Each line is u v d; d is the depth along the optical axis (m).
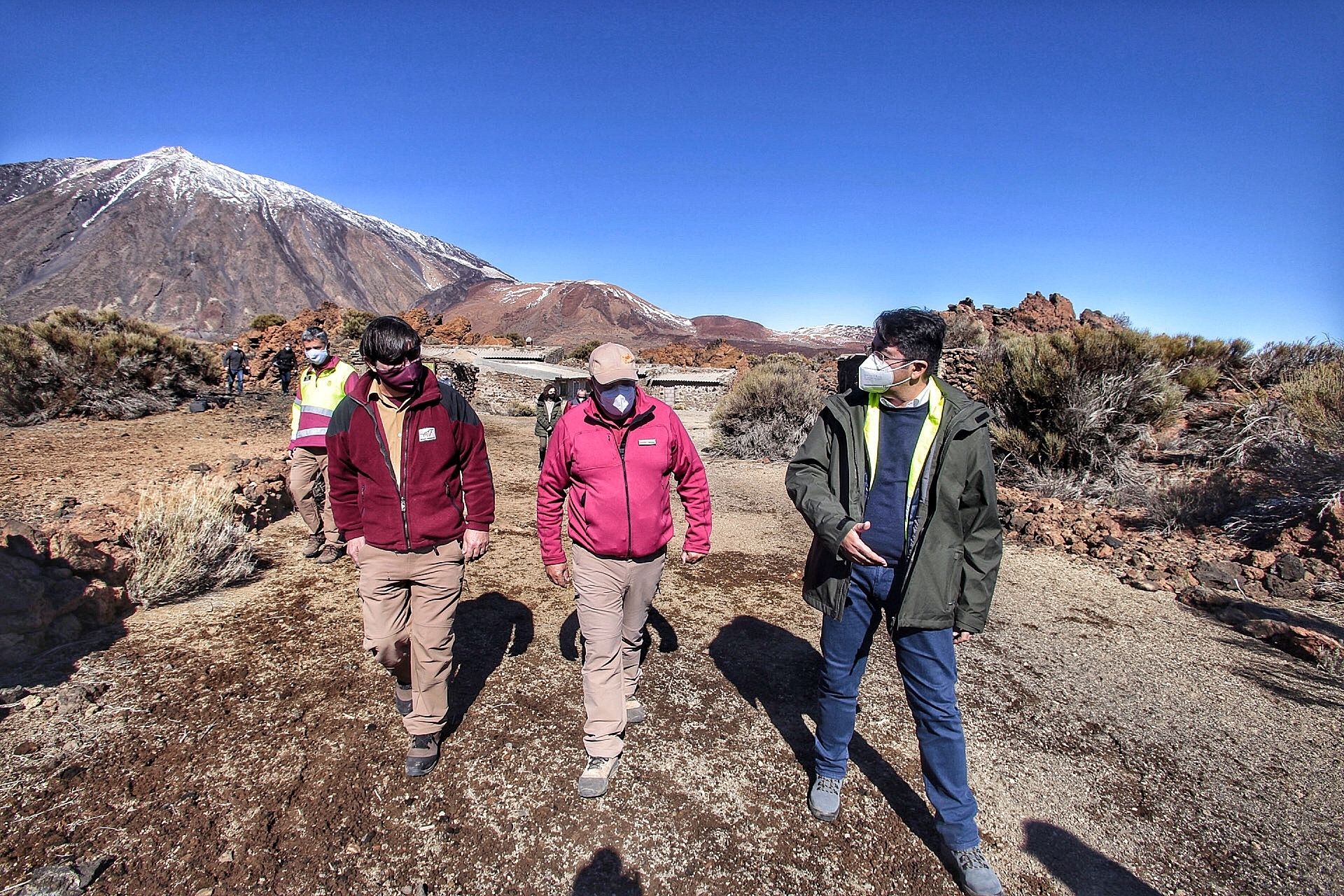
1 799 2.45
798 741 3.08
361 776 2.71
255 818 2.45
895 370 2.21
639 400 2.75
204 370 14.92
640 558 2.77
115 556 4.20
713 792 2.72
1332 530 5.43
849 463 2.36
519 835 2.44
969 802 2.30
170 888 2.13
